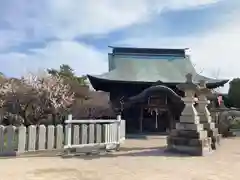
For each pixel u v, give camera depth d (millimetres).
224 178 7047
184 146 11758
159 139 20078
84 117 26312
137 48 32125
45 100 21938
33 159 9812
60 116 23141
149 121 28031
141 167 8422
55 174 7289
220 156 11070
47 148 11312
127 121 27000
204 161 9750
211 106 25344
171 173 7578
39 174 7273
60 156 10586
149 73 29125
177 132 12219
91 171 7723
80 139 11766
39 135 11133
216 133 14859
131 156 10844
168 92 24641
